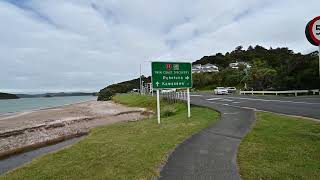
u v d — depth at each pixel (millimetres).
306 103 23453
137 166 8352
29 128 26906
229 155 9023
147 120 22578
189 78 19938
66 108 60906
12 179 8242
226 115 18812
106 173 7855
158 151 10047
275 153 8820
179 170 7742
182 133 13625
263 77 55438
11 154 15969
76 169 8500
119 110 45812
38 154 15484
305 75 41875
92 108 55969
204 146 10445
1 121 35688
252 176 6992
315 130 11375
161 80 18844
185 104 30391
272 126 13117
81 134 21641
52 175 8109
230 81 92312
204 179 6941
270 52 153375
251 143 10289
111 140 13344
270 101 28125
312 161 7898
